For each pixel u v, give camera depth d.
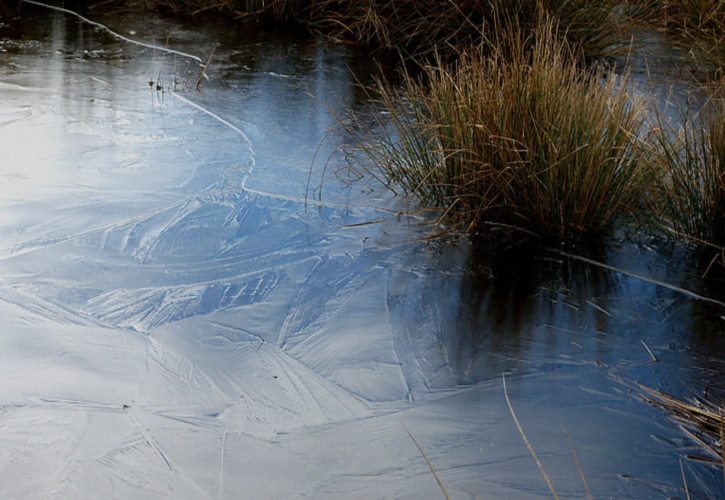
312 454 2.63
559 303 3.65
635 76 6.71
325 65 7.20
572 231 4.22
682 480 2.57
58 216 4.21
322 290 3.68
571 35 7.26
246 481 2.50
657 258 4.05
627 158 4.23
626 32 7.78
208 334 3.30
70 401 2.84
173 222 4.22
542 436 2.76
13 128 5.40
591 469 2.60
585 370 3.16
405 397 2.96
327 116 5.91
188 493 2.44
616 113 4.30
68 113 5.75
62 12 8.60
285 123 5.75
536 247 4.13
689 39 7.62
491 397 2.97
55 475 2.49
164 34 8.01
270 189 4.68
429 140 4.57
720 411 2.92
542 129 4.20
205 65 7.09
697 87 6.35
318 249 4.04
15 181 4.59
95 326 3.31
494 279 3.83
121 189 4.58
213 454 2.61
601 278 3.87
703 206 4.11
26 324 3.28
